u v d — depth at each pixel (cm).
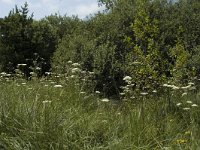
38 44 1728
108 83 1247
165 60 1220
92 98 935
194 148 589
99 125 680
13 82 1029
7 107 671
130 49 1356
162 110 842
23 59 1694
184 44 1381
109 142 617
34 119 639
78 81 1073
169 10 1518
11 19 1767
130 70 1190
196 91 1075
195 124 764
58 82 1167
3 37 1733
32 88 939
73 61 1341
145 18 1162
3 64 1703
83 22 1686
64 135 612
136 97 997
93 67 1291
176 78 1112
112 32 1404
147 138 657
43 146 592
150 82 1074
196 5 1542
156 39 1370
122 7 1505
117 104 977
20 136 608
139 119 725
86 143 616
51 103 728
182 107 890
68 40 1545
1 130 630
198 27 1444
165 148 607
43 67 1677
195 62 1250
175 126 739
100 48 1316
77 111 745
